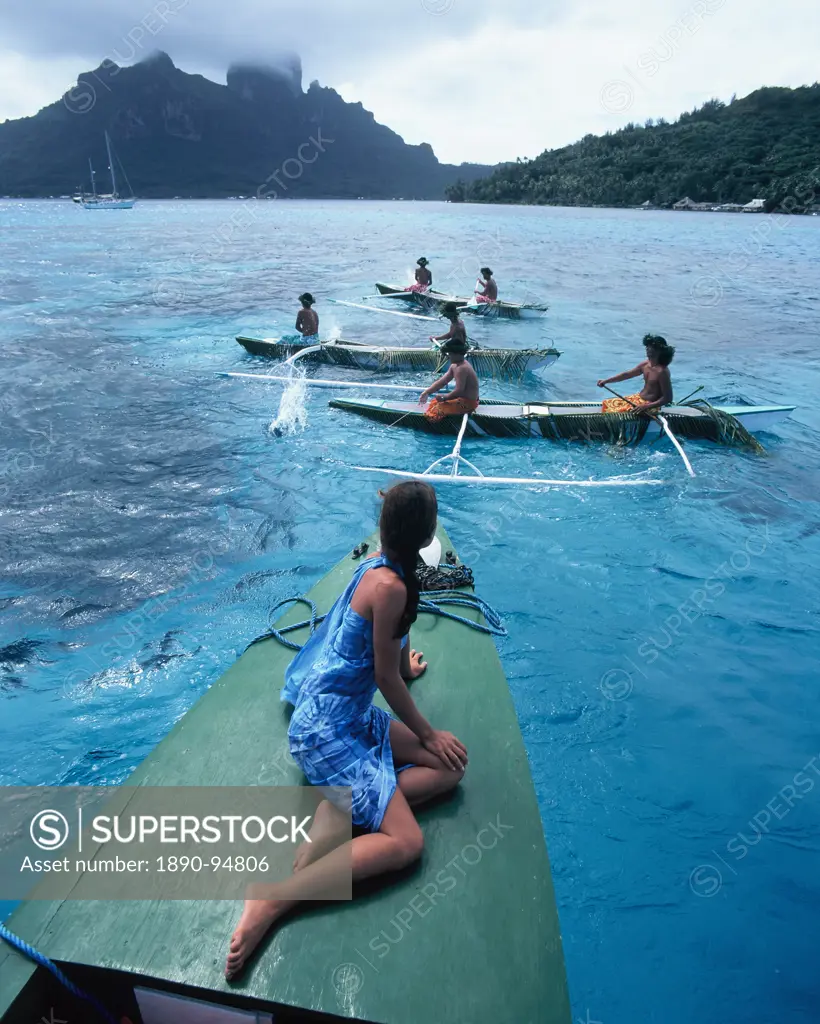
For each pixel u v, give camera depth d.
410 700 2.41
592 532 6.23
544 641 4.74
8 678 4.23
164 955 1.98
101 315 15.71
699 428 8.34
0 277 21.23
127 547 5.78
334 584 3.91
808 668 4.53
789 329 15.77
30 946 1.97
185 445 8.09
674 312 17.73
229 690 3.05
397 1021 1.84
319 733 2.33
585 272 25.41
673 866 3.20
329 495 6.88
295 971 1.94
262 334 14.21
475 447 8.26
